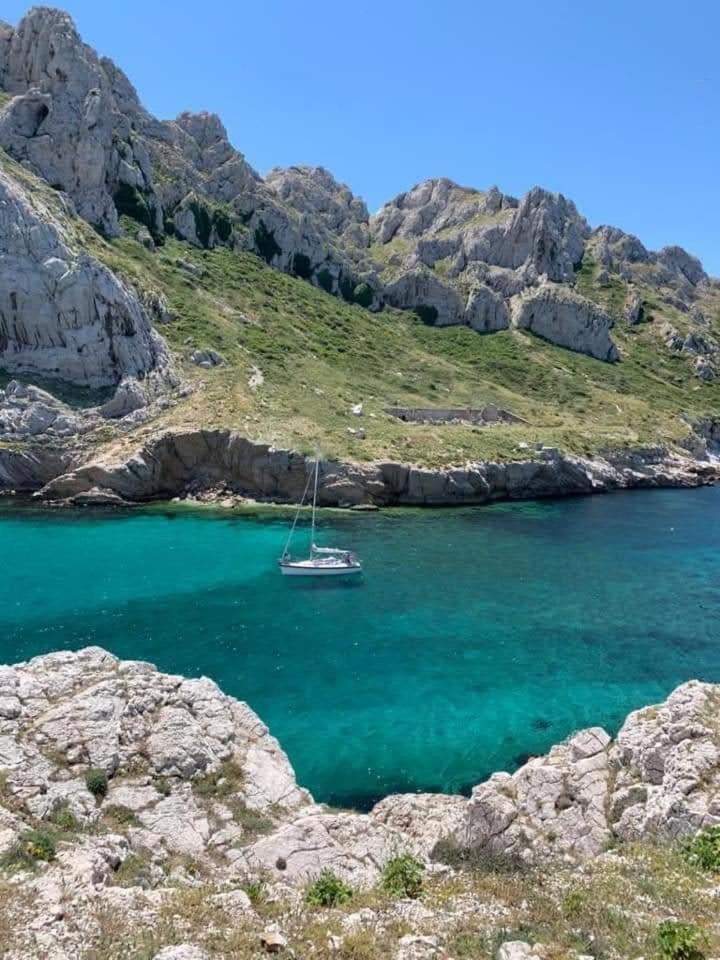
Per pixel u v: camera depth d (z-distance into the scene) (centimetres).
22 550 5972
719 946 1237
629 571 5994
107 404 8450
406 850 1923
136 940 1233
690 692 2330
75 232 9675
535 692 3631
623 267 19300
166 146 14325
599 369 14888
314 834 1912
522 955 1198
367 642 4253
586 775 2230
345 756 2964
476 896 1522
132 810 2047
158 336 9456
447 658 4047
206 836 2002
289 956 1220
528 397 13012
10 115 10906
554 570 5972
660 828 1908
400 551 6450
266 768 2312
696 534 7512
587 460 10356
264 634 4328
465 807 2222
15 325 8362
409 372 12400
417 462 8700
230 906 1420
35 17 11669
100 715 2294
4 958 1135
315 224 15812
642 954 1234
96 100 11300
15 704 2311
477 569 5944
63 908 1313
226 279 12644
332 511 7944
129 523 7012
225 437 8138
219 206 14162
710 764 2020
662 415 13212
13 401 8088
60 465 7988
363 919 1378
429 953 1238
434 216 19512
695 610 4994
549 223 17212
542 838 2020
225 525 7075
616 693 3644
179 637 4225
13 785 2014
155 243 12269
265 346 10944
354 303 15162
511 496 9400
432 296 15488
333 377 10950
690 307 19212
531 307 15600
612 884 1565
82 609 4628
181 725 2331
